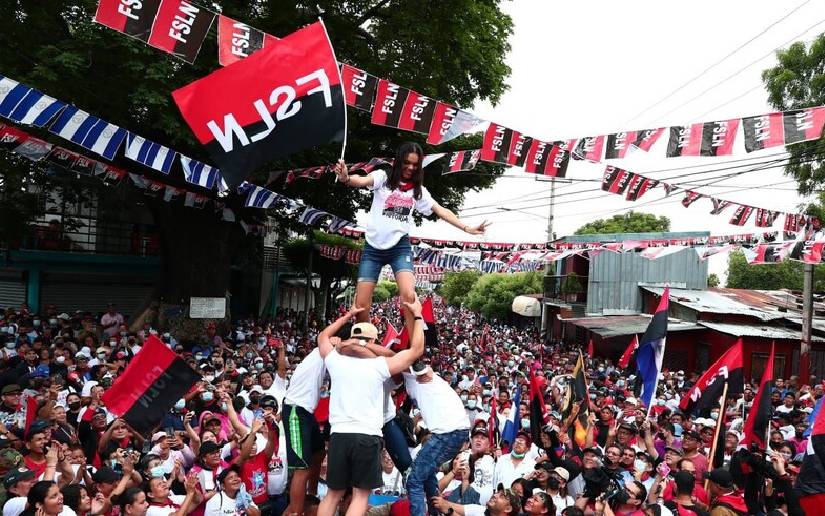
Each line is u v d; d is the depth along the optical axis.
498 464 9.27
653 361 12.53
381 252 5.95
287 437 5.75
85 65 14.71
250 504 7.38
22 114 9.67
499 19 21.11
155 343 8.35
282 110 6.80
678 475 7.66
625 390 18.12
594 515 7.41
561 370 20.73
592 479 7.60
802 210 21.91
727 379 11.99
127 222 28.89
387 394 5.71
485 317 54.06
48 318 22.77
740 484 8.94
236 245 23.59
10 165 18.59
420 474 5.61
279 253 37.84
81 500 6.54
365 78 8.95
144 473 7.62
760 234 16.48
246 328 26.00
